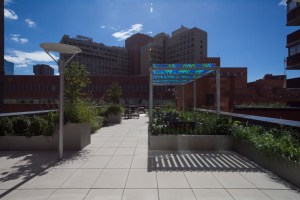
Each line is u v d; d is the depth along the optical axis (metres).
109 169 5.15
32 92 58.12
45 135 7.07
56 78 58.59
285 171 4.48
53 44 5.56
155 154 6.53
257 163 5.56
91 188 4.10
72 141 7.10
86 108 8.04
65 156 6.32
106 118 15.10
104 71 109.56
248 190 4.00
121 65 116.69
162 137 7.07
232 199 3.67
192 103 17.00
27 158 6.12
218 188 4.09
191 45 104.19
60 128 6.00
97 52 106.94
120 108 16.08
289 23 24.77
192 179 4.52
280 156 4.58
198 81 16.73
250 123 7.19
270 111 12.49
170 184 4.27
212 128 7.37
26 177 4.66
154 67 8.82
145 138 9.19
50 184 4.29
